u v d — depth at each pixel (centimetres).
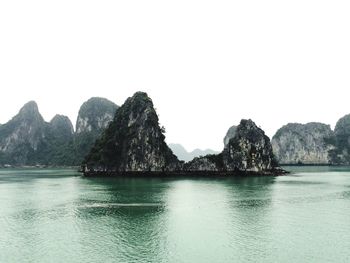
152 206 6144
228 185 9944
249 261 3403
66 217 5250
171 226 4681
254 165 14275
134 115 15238
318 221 4925
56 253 3653
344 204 6288
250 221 4947
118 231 4447
